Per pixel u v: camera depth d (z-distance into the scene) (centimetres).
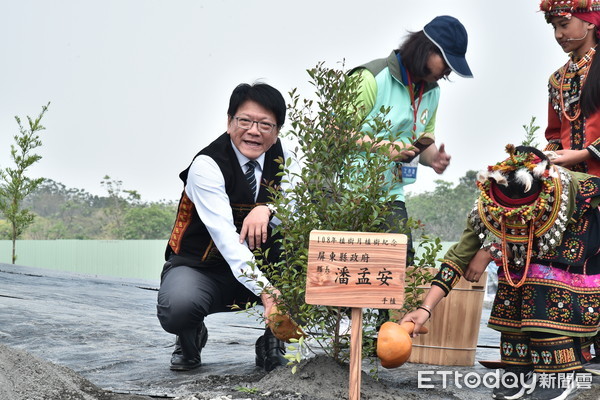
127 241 2345
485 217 362
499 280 382
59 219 7050
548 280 361
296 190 365
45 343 530
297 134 378
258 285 377
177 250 433
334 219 364
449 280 377
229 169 410
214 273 430
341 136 375
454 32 448
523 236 357
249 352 531
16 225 1258
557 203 346
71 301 772
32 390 337
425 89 483
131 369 459
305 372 369
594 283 365
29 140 1249
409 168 446
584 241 361
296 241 367
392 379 423
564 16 442
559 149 473
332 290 322
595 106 439
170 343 549
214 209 402
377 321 397
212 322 709
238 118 408
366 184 371
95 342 542
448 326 457
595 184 360
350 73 470
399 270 321
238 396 354
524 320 365
